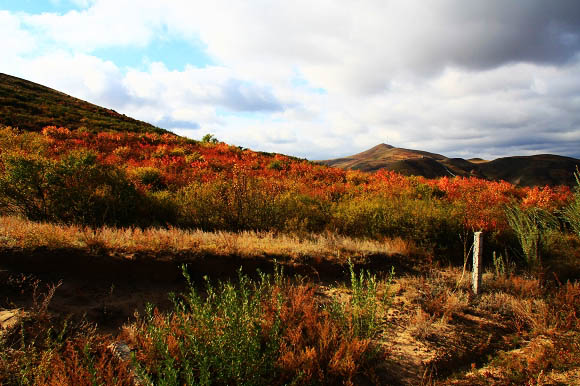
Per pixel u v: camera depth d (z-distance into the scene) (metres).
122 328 4.16
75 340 3.58
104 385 2.91
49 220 7.44
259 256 6.21
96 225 7.37
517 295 6.22
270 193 9.87
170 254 5.63
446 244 8.56
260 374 3.36
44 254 4.91
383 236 8.84
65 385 2.80
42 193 7.73
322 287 5.94
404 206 9.70
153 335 3.50
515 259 8.34
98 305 4.48
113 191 8.40
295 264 6.26
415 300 5.81
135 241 5.82
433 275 6.91
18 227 5.48
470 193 13.91
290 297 4.89
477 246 6.14
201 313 3.75
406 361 4.16
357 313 4.47
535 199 11.87
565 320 5.11
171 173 14.23
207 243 6.29
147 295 4.93
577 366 3.99
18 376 2.93
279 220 9.01
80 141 19.84
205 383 2.92
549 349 4.33
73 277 4.85
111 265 5.13
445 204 11.15
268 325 4.05
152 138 25.48
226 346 3.47
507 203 11.66
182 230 7.39
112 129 30.33
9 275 4.48
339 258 6.84
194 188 10.15
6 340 3.37
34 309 3.91
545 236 8.45
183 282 5.38
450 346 4.57
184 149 22.84
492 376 3.93
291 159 26.98
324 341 3.87
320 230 9.16
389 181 16.14
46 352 3.05
